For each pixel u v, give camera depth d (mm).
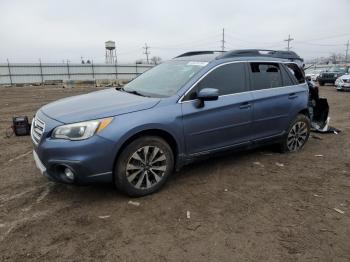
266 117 5211
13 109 13359
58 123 3637
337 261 2859
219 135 4625
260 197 4082
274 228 3369
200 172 4898
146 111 3928
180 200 3971
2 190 4273
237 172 4922
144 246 3047
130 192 3943
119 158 3795
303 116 5938
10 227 3354
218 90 4555
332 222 3506
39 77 47344
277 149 5914
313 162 5441
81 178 3607
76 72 49938
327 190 4324
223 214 3639
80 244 3072
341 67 28109
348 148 6336
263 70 5297
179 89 4301
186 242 3111
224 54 4891
